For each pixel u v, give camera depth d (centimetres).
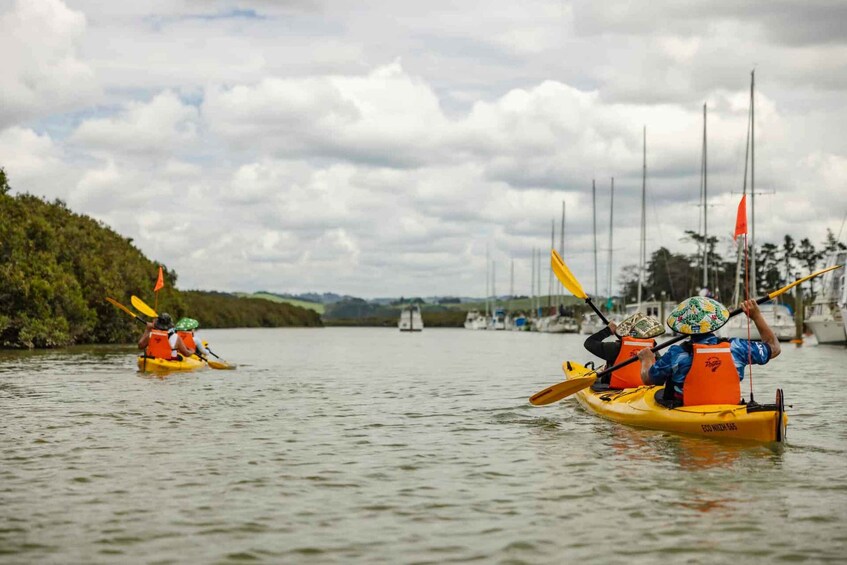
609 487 828
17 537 654
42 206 5034
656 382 1189
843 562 600
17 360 2980
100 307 4844
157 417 1346
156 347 2380
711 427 1097
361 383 2130
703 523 697
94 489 815
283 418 1352
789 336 5159
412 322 14388
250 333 11475
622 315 8206
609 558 608
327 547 634
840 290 4666
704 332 1125
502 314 15800
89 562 597
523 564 595
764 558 608
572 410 1444
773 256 10681
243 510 739
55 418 1321
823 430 1198
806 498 781
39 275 4034
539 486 834
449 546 636
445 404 1582
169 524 693
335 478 874
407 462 962
